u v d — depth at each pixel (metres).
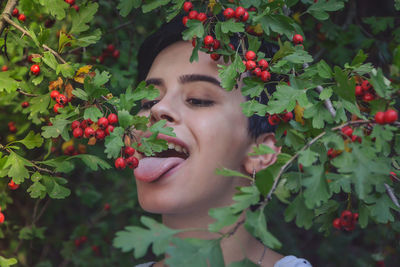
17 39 2.27
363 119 1.71
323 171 1.64
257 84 1.94
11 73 2.16
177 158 2.13
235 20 1.97
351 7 3.72
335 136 1.63
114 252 4.33
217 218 1.53
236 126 2.21
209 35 2.05
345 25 3.67
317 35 3.61
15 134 2.93
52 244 4.77
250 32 2.19
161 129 1.87
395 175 1.97
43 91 2.46
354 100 1.73
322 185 1.63
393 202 1.89
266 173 1.55
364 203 1.88
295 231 5.49
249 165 2.26
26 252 4.30
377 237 3.97
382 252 3.50
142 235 1.53
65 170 2.13
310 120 1.90
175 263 1.47
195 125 2.14
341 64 3.57
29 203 4.20
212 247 1.53
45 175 2.16
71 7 2.40
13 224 3.79
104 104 2.20
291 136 1.83
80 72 2.09
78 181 4.26
